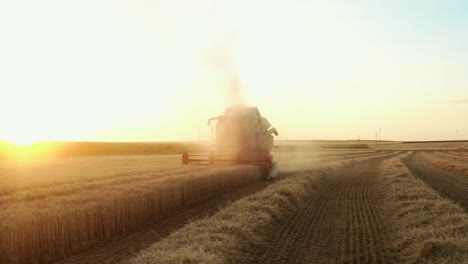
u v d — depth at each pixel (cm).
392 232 1346
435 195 1859
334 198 2214
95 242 1309
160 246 1061
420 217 1385
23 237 1075
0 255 1016
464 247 970
